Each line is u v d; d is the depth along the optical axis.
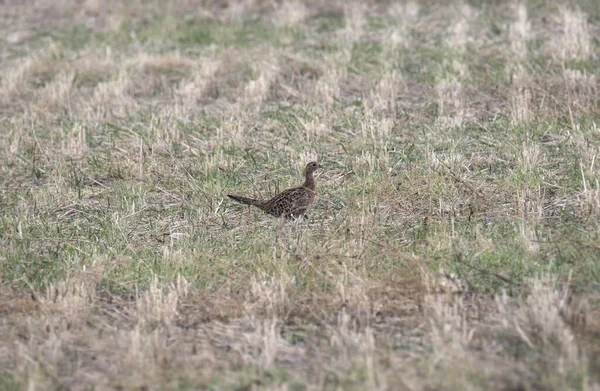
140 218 16.03
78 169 18.47
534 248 13.52
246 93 22.33
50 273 13.71
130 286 13.37
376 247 13.93
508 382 10.16
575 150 17.42
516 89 21.16
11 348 11.61
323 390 10.27
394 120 20.06
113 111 21.78
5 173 18.55
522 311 11.57
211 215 15.89
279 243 14.40
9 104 22.84
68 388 10.62
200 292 12.98
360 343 11.21
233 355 11.24
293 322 12.12
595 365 10.40
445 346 10.85
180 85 23.33
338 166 17.78
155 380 10.63
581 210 14.84
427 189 16.12
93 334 11.83
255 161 18.33
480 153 17.91
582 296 12.11
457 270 13.04
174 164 18.44
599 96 20.25
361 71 23.64
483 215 15.17
